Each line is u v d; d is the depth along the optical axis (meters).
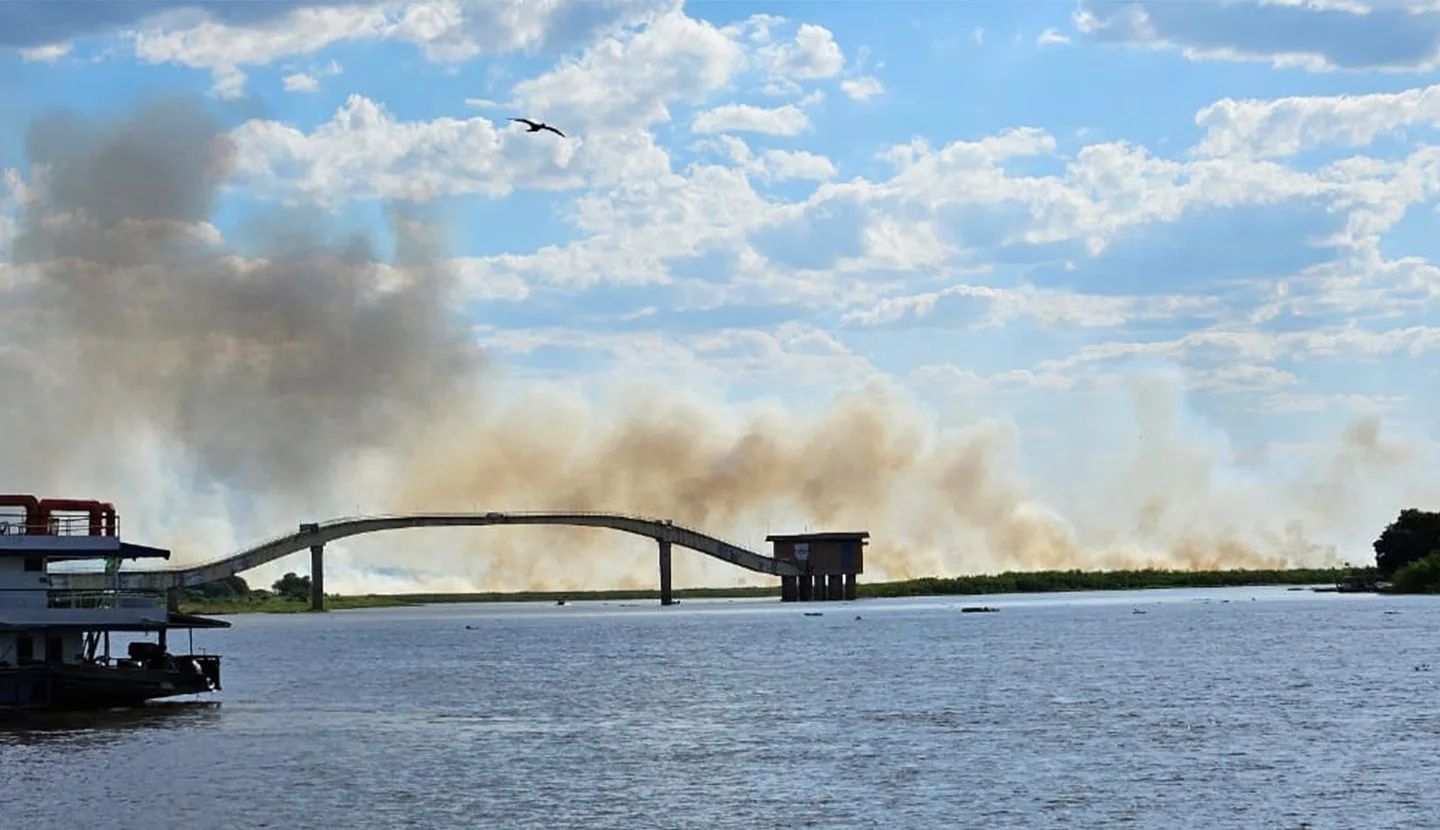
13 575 122.50
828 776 95.94
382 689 159.62
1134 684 149.75
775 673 173.50
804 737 113.62
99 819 84.75
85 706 126.88
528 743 112.25
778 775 96.62
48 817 85.38
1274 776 93.56
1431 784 90.50
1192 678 154.75
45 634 125.00
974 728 117.00
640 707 137.12
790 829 81.00
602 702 142.38
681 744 111.00
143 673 126.50
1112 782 92.31
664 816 84.50
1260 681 149.88
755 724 122.44
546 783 94.62
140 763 102.31
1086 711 126.94
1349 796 87.31
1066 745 107.06
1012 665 177.25
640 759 103.81
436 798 89.94
